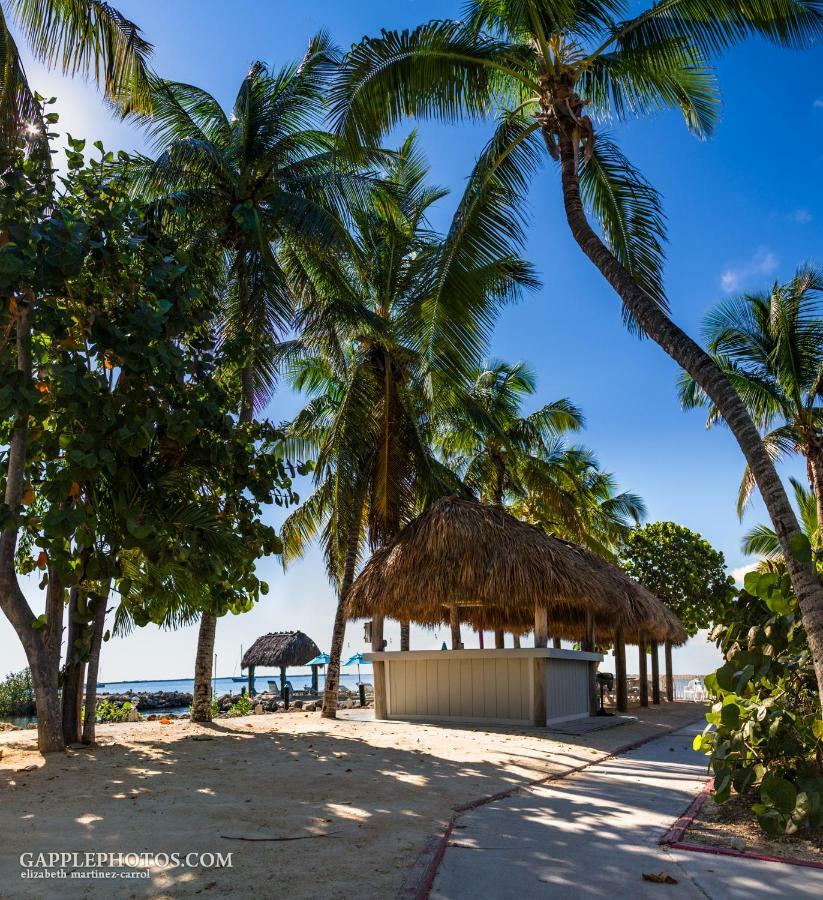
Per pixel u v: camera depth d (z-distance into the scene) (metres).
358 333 17.50
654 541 28.36
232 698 35.31
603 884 4.28
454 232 10.38
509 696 14.59
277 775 7.85
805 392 22.39
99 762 8.65
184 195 14.47
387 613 15.15
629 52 10.00
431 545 14.27
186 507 9.51
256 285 15.31
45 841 4.96
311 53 16.69
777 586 6.45
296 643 32.69
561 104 9.59
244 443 10.58
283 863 4.53
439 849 4.95
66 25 12.53
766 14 8.99
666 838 5.24
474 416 17.73
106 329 8.94
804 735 5.59
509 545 13.98
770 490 6.41
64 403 8.63
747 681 6.15
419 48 9.94
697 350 7.45
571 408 25.23
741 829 5.54
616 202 10.91
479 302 10.74
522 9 9.66
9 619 9.54
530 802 6.74
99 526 9.06
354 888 4.09
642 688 22.30
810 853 4.85
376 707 16.00
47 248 8.50
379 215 18.50
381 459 17.58
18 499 9.02
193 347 10.85
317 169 16.52
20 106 11.46
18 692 26.20
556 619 20.73
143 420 8.77
